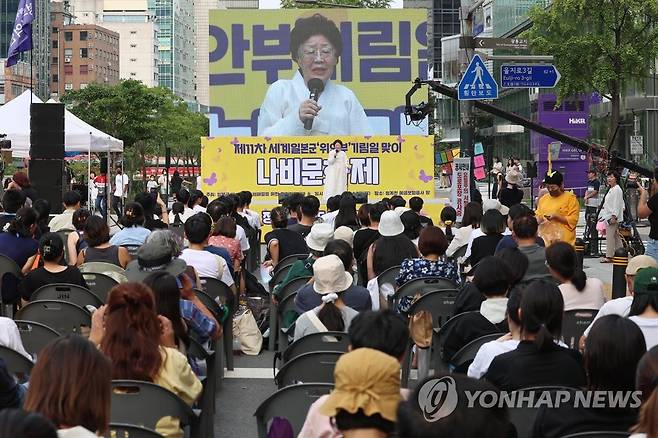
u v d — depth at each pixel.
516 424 7.77
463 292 11.77
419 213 24.41
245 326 17.03
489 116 85.69
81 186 48.50
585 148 31.52
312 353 9.81
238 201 28.02
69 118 43.56
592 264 32.31
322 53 50.19
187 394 8.52
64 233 20.03
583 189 74.06
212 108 50.22
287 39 50.12
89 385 5.54
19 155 45.16
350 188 45.50
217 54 50.12
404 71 50.41
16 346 10.22
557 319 8.09
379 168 45.50
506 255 12.12
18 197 22.03
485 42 29.31
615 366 6.81
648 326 9.17
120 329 8.27
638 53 60.72
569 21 61.09
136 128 96.19
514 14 111.50
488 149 56.62
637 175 45.41
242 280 19.36
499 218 16.88
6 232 16.89
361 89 50.41
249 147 45.72
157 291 9.78
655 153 73.38
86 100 96.88
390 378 5.25
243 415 13.12
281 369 9.92
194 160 141.00
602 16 59.91
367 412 5.19
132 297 8.33
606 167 31.81
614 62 60.81
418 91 50.38
